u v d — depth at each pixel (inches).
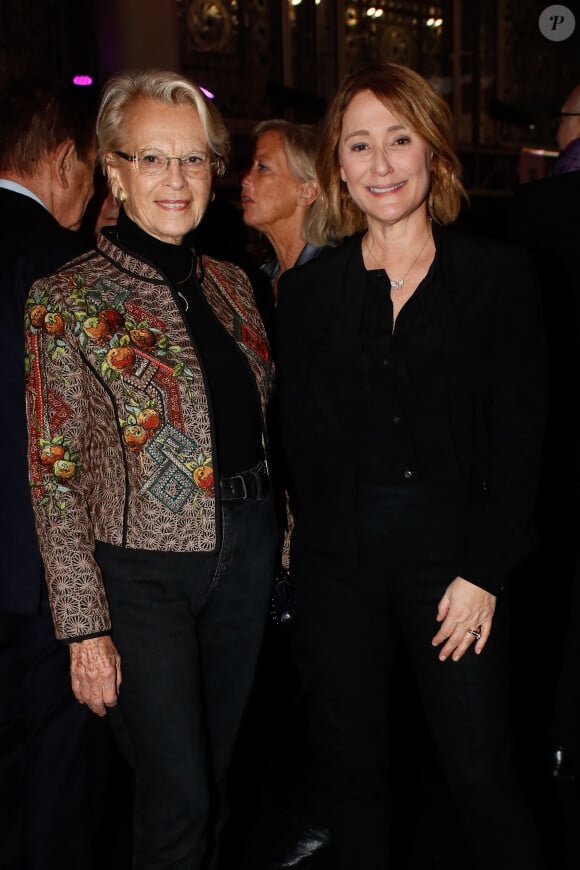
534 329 65.6
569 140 117.1
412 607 69.1
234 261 155.9
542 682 121.3
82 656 65.6
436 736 70.6
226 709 74.2
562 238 107.0
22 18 316.8
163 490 65.8
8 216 78.4
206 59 379.9
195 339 67.8
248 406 70.9
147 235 68.8
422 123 65.4
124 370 64.9
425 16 442.0
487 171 449.1
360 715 72.7
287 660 131.2
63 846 80.4
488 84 452.8
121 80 67.6
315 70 410.9
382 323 67.3
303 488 73.2
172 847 68.9
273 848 92.4
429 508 67.4
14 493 76.0
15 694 80.8
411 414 66.7
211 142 68.6
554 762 102.4
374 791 74.6
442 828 93.9
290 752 109.2
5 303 74.9
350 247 70.5
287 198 115.0
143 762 68.7
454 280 65.9
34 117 80.0
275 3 395.9
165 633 67.4
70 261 70.4
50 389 64.7
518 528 66.5
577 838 91.7
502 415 66.2
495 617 68.7
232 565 69.6
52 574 65.3
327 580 71.5
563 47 472.1
